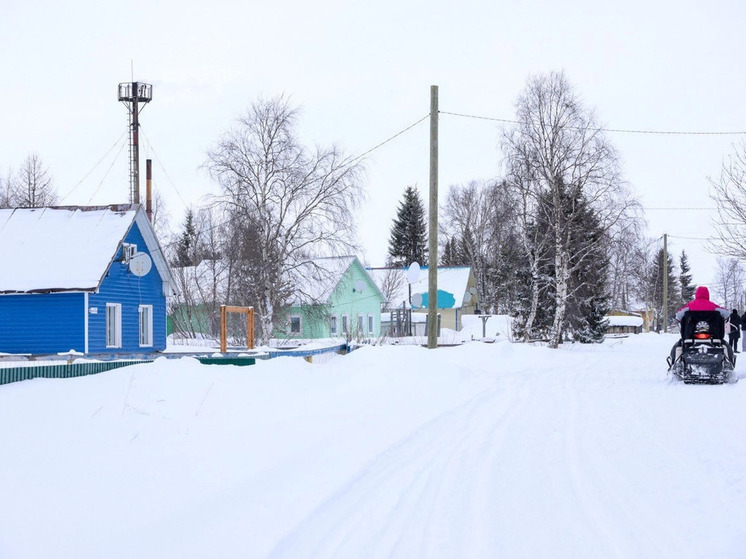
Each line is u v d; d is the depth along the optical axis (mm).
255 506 6172
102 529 5293
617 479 7504
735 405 12750
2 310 27469
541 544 5500
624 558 5164
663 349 37844
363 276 57406
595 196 36594
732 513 6180
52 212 30172
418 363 17359
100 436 7930
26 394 9242
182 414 9492
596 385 17203
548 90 37344
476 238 76062
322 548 5355
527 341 41312
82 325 27062
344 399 12703
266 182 36875
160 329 33219
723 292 132125
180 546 5113
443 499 6793
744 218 23984
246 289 36750
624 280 90688
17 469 6406
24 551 4766
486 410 12914
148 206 49094
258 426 9539
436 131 22766
